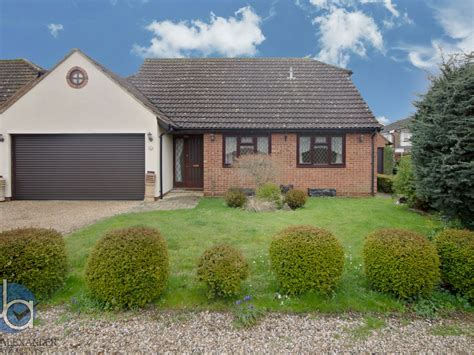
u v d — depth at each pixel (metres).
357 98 13.48
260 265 4.63
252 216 8.18
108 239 3.66
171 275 4.27
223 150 12.70
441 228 6.38
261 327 3.23
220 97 13.64
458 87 5.24
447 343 2.99
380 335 3.12
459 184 5.27
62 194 11.68
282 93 13.83
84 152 11.61
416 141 6.07
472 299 3.66
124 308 3.53
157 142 11.48
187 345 2.95
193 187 14.33
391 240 3.79
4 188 11.38
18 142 11.55
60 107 11.36
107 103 11.36
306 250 3.72
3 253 3.48
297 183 12.74
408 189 8.81
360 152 12.69
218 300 3.68
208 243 5.68
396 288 3.64
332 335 3.11
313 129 12.32
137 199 11.64
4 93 13.12
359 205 10.12
